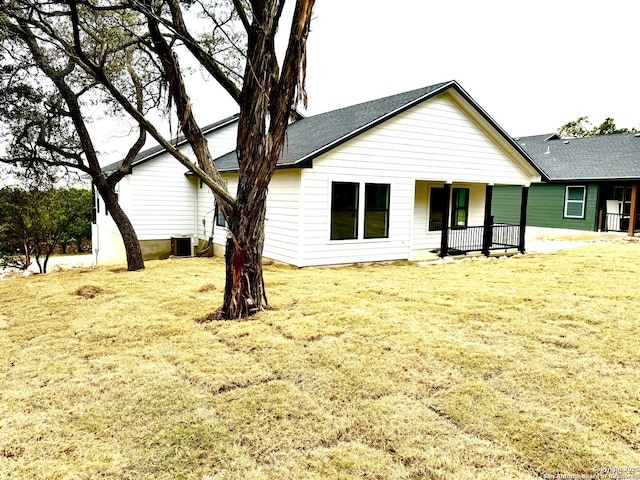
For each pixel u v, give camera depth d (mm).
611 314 5609
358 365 3984
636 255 11461
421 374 3803
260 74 4957
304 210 9727
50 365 4121
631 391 3469
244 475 2479
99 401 3369
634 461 2568
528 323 5289
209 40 6480
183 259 12852
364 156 10352
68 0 4887
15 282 9539
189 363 4109
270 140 5055
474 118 11961
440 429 2938
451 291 7180
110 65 8164
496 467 2537
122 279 8773
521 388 3533
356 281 8203
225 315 5613
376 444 2789
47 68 8172
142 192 14070
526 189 13469
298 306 6125
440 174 11648
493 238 14367
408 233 11273
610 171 17203
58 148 9250
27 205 15234
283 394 3451
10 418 3115
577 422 3012
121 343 4723
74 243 23953
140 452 2703
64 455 2676
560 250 13828
